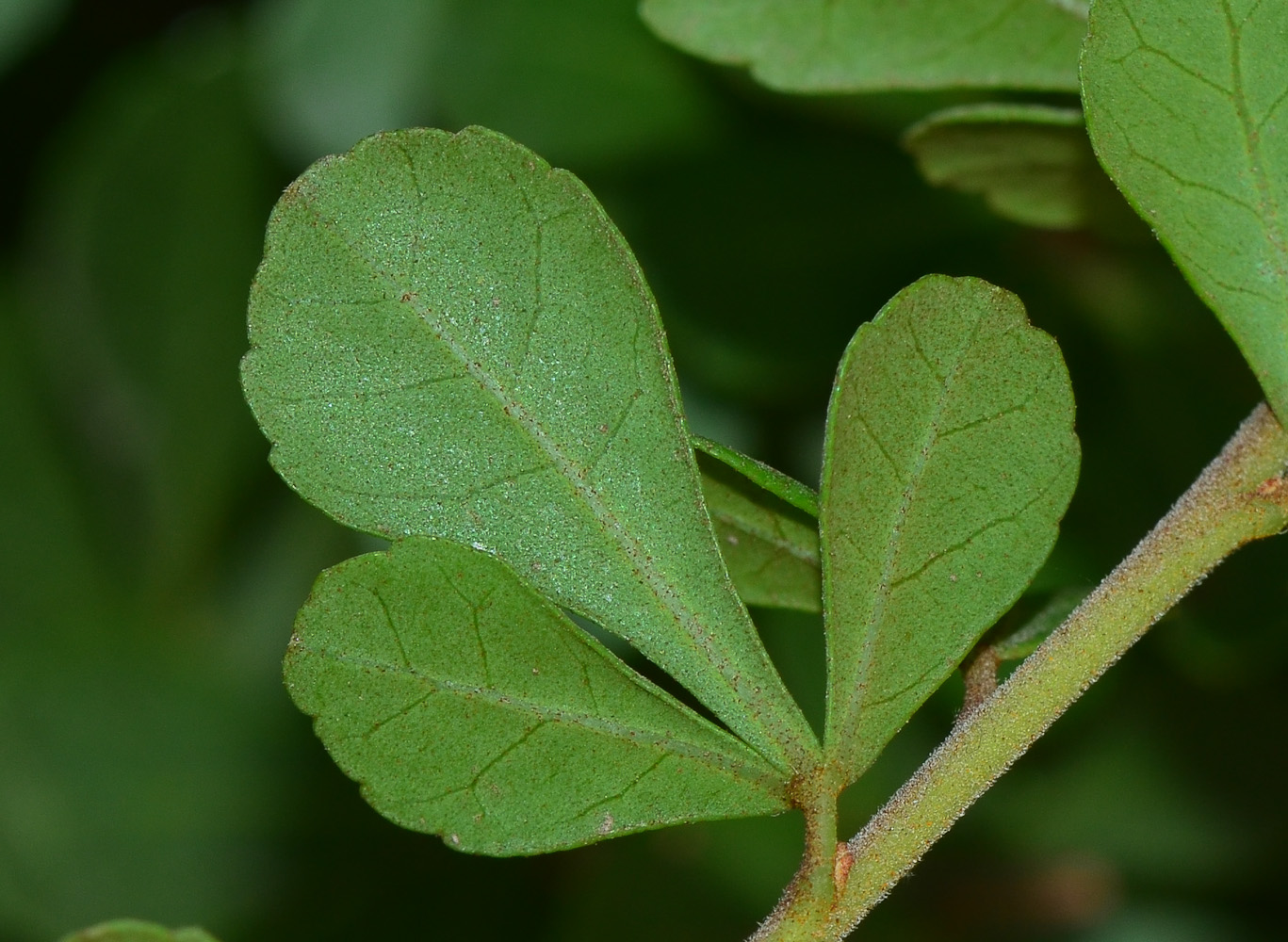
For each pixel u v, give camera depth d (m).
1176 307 0.19
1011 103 0.18
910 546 0.15
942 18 0.16
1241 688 0.20
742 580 0.16
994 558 0.15
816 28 0.16
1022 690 0.15
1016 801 0.21
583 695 0.15
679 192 0.19
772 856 0.21
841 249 0.19
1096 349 0.19
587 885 0.21
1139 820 0.21
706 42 0.16
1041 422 0.15
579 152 0.20
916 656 0.15
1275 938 0.21
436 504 0.15
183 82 0.21
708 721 0.15
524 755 0.15
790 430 0.20
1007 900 0.21
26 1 0.21
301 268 0.15
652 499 0.15
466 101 0.20
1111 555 0.19
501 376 0.15
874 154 0.19
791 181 0.19
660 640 0.15
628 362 0.15
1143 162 0.15
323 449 0.15
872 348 0.15
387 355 0.15
